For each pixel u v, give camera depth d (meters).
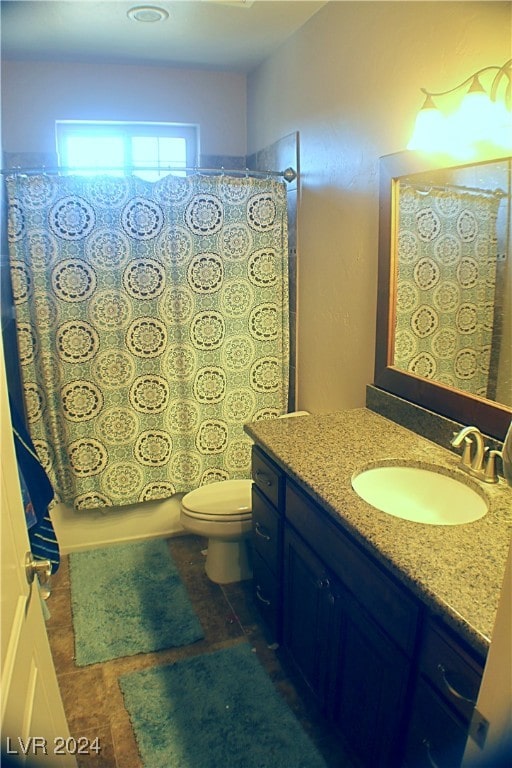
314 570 1.46
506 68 1.22
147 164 2.85
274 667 1.81
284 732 1.57
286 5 1.98
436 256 1.54
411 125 1.59
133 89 2.74
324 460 1.52
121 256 2.19
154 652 1.88
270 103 2.61
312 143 2.21
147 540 2.63
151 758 1.49
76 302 2.18
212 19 2.09
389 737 1.18
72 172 2.20
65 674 1.79
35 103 2.63
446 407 1.57
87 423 2.32
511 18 1.21
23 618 0.97
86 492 2.39
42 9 1.95
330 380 2.29
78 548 2.55
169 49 2.45
